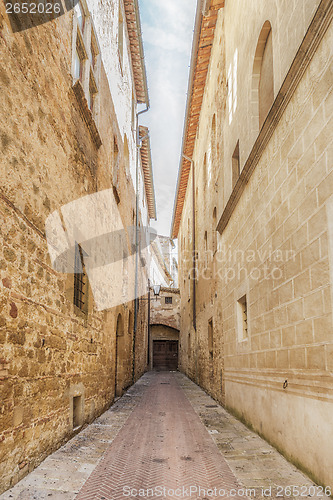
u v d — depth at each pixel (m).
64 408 5.53
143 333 22.69
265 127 5.76
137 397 11.80
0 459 3.61
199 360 15.93
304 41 4.23
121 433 6.50
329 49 3.87
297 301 4.71
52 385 5.04
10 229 3.86
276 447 5.43
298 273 4.69
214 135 12.62
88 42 7.58
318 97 4.14
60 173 5.56
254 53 6.84
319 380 4.07
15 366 3.94
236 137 8.37
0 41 3.71
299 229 4.67
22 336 4.11
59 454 4.98
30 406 4.31
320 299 4.08
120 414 8.43
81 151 6.79
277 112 5.34
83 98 6.50
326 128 3.96
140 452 5.33
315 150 4.23
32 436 4.36
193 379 18.14
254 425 6.64
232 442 5.93
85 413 6.81
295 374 4.73
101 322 8.33
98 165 8.31
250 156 6.60
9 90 3.89
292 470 4.56
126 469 4.56
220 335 10.37
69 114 6.04
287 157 5.07
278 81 5.45
